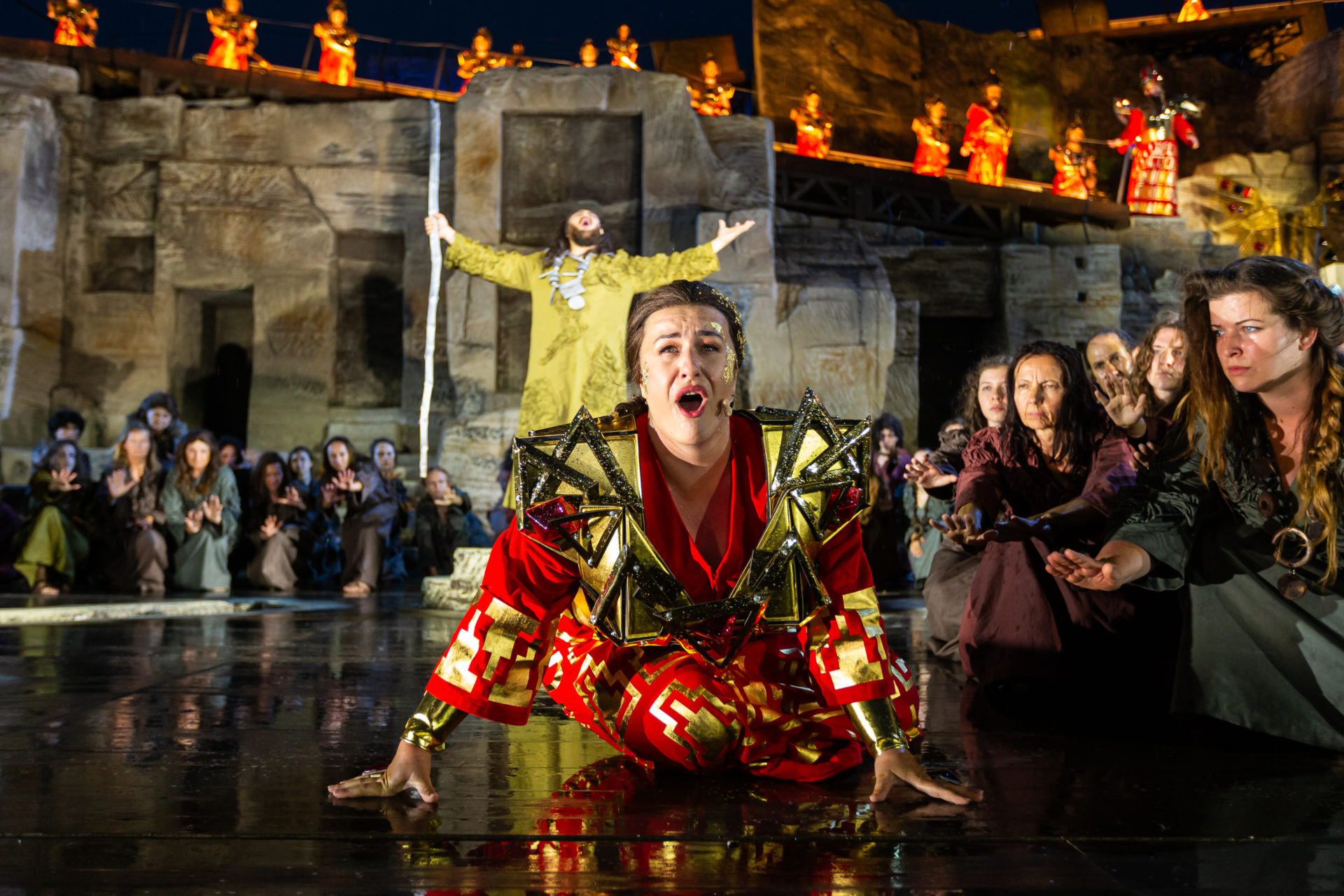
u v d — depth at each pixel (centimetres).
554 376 644
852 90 1902
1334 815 168
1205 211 1809
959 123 1977
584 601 193
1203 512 242
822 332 1265
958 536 287
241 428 1473
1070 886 132
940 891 130
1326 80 1856
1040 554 306
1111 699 294
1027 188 1669
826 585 187
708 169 1260
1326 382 221
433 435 1285
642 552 180
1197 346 235
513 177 1252
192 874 136
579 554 180
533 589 181
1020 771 204
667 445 184
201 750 222
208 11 1405
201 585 796
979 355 1527
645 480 182
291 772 200
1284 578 229
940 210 1548
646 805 175
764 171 1288
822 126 1702
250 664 381
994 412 362
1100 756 219
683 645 187
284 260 1349
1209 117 2019
